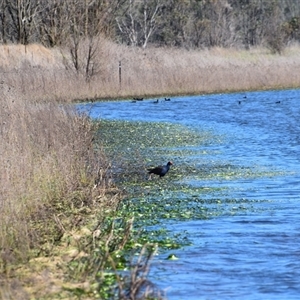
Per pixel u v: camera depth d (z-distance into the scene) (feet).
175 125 232.12
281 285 84.33
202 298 80.23
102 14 369.50
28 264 86.99
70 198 120.88
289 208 119.85
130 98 314.76
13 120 139.85
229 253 95.55
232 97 329.52
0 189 100.01
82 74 312.09
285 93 345.31
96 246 94.68
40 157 126.72
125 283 78.69
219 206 121.29
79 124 164.76
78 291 79.05
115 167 156.56
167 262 91.30
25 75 273.13
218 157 172.04
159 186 138.00
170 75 340.59
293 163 164.45
